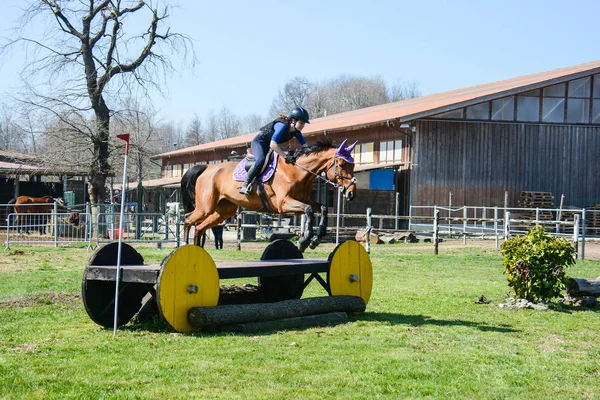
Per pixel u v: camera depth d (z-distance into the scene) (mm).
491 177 31062
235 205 10406
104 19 31562
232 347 7086
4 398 5234
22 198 28297
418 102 40938
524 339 7809
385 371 6156
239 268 8383
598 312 9906
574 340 7824
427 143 30594
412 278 14078
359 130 34781
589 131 32031
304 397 5359
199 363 6379
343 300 9094
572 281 10680
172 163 59812
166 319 7695
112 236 22969
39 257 18500
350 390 5559
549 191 31578
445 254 20188
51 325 8445
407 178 30922
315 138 37281
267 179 9203
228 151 46406
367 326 8461
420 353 6926
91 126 32031
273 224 29250
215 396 5332
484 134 31062
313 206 9250
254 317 8125
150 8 31938
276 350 6941
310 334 7871
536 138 31531
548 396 5531
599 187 32125
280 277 10258
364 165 32000
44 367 6172
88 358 6555
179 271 7816
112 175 33344
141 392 5426
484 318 9250
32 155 34969
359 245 9758
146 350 6930
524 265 10367
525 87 30812
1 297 10672
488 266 16750
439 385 5742
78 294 11047
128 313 8648
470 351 7055
